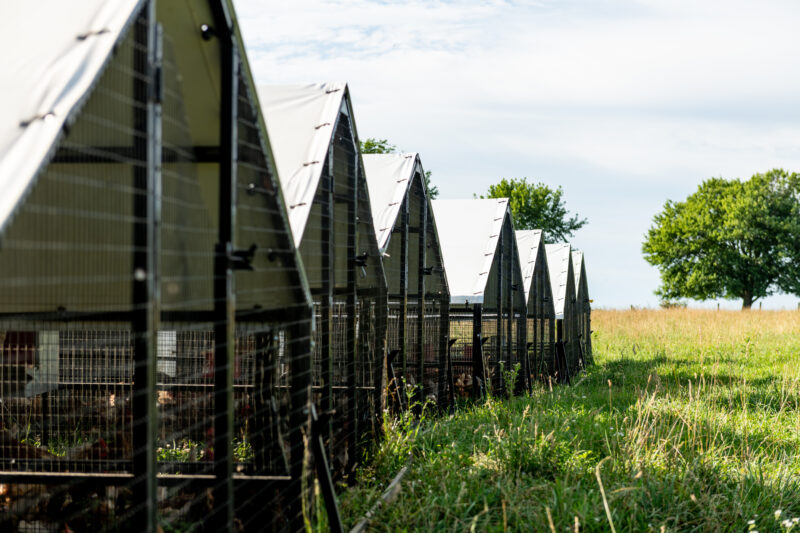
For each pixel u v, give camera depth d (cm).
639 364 1941
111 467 643
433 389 1259
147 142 337
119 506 536
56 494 550
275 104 744
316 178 659
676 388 1342
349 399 756
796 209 6744
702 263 6894
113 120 356
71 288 405
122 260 378
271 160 505
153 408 341
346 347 770
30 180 286
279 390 672
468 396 1320
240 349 786
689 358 1984
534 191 6600
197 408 823
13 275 337
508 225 1495
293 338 549
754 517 625
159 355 845
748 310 4300
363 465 752
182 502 561
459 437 880
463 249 1392
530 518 578
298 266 546
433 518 588
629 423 940
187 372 843
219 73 440
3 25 361
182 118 432
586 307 2414
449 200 1530
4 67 337
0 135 307
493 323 1524
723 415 1031
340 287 762
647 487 669
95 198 370
